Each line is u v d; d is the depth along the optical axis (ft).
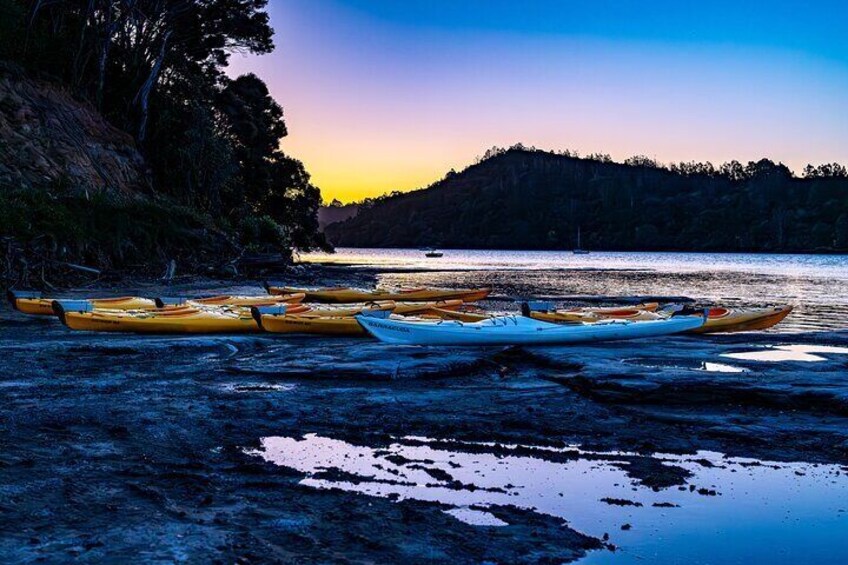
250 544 14.83
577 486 19.48
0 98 102.83
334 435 23.85
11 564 13.56
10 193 81.71
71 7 132.98
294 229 201.57
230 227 132.57
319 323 48.96
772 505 18.34
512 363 38.29
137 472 19.40
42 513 16.20
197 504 17.19
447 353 37.65
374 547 15.01
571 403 28.40
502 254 592.60
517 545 15.48
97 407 26.37
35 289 73.56
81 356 38.52
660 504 18.30
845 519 17.49
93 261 86.48
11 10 109.50
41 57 118.42
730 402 28.40
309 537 15.37
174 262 92.53
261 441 22.99
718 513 17.79
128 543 14.67
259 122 188.85
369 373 32.86
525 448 22.81
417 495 18.47
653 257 482.69
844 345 44.98
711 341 46.29
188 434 23.43
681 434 24.48
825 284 146.72
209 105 153.79
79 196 93.04
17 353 38.37
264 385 31.42
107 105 132.77
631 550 15.60
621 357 38.40
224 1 147.54
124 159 118.52
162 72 150.00
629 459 21.89
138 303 57.26
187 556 14.11
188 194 134.21
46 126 106.22
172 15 139.74
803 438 23.85
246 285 94.22
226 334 49.11
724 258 447.42
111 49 136.77
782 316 56.95
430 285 127.54
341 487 18.90
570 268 238.07
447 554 14.84
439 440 23.53
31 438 22.31
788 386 28.43
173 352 40.55
